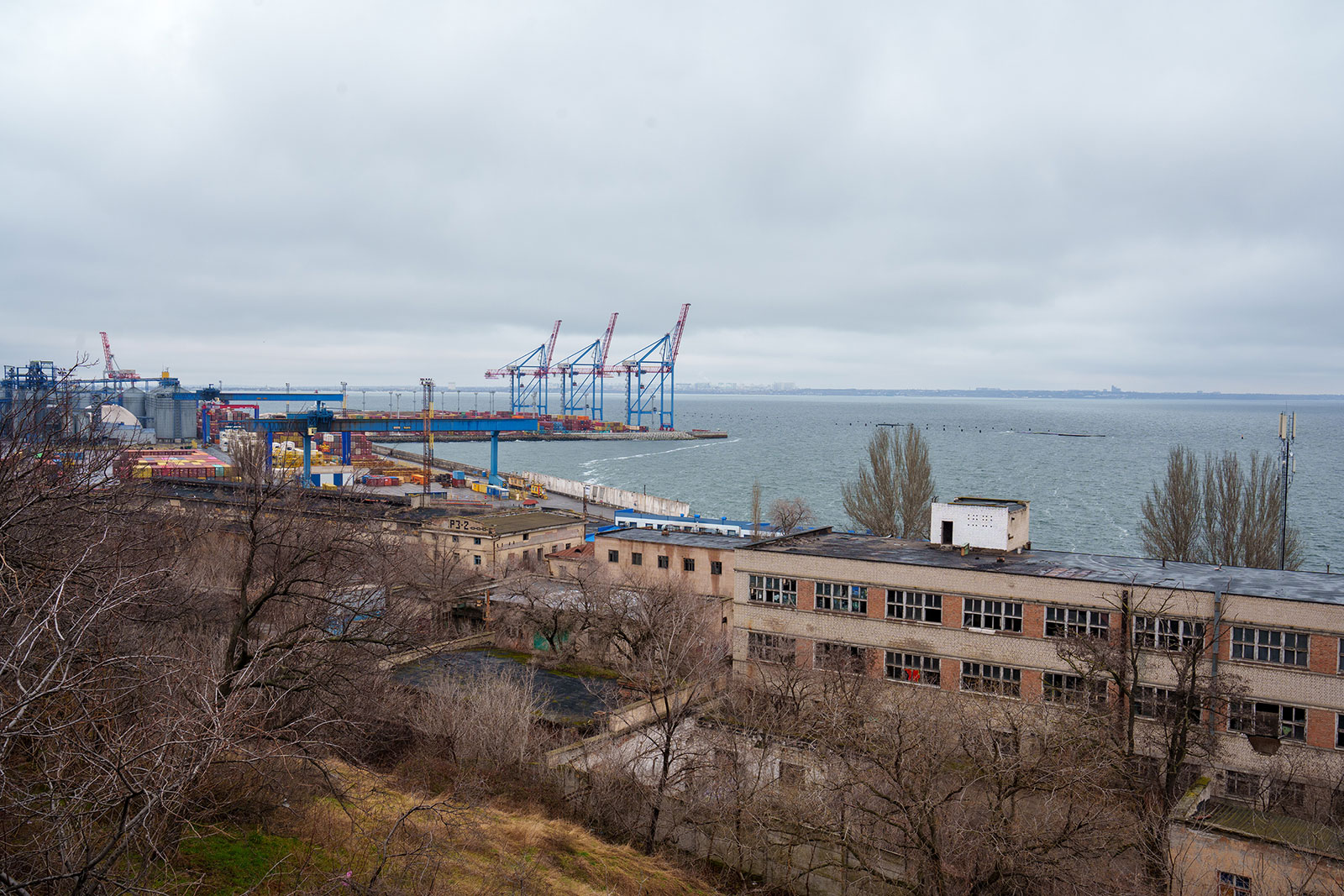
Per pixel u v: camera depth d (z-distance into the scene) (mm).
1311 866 27906
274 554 39750
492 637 58281
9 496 24000
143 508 39250
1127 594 41438
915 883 30797
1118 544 139250
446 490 171250
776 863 35094
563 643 57000
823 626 49062
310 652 34062
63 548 23953
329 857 22891
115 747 14758
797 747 38812
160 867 19109
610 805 36188
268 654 30250
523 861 27594
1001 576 44500
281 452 194875
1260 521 71438
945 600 46000
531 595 62625
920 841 28656
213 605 46500
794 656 46906
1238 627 39312
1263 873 28156
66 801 15680
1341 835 30172
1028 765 29938
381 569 53281
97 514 28984
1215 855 30109
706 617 58062
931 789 29188
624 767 37156
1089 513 170750
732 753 37406
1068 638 38656
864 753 31594
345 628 37531
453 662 50469
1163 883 30500
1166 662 40125
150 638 31734
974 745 33844
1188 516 76375
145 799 15055
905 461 92438
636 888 29062
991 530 50312
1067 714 36938
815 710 39469
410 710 41031
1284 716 38438
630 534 71375
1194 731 37688
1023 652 43906
